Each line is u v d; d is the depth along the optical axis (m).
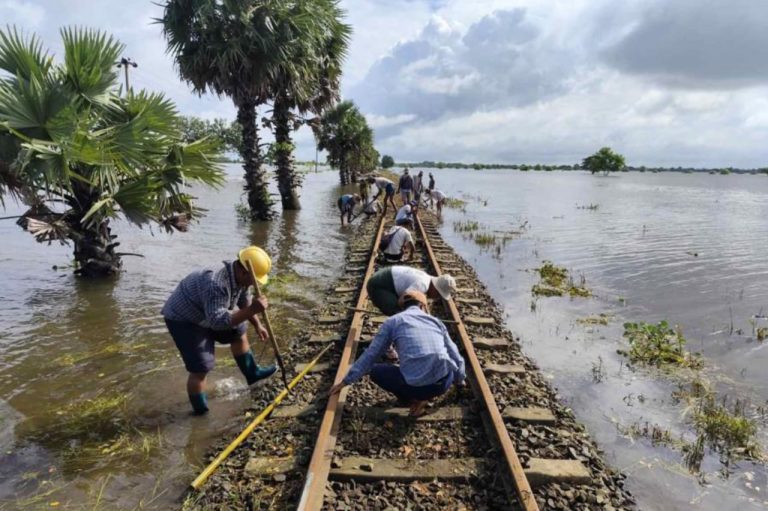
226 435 4.05
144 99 8.61
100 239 8.95
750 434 4.11
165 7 14.30
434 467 3.50
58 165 7.10
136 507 3.23
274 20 14.72
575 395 4.84
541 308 7.73
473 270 10.19
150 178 8.37
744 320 7.13
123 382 4.99
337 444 3.78
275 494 3.26
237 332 4.65
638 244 13.80
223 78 14.50
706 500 3.35
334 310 7.10
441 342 4.07
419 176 19.44
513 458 3.40
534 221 19.30
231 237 13.65
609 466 3.70
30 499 3.30
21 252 11.59
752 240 14.57
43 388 4.86
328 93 19.64
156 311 7.20
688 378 5.23
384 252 10.14
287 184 20.22
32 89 7.03
